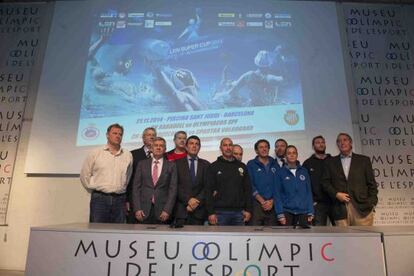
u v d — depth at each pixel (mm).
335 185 3076
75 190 3672
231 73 3904
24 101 3896
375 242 1616
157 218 2666
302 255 1605
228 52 3971
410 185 3738
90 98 3830
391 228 1900
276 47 4016
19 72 3980
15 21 4148
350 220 3010
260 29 4074
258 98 3838
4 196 3670
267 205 2986
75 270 1635
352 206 3027
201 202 2945
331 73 3951
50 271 1641
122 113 3791
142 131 3740
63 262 1646
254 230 1730
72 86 3871
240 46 4004
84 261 1640
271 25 4094
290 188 2955
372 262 1596
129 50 3980
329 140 3740
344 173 3115
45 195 3670
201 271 1604
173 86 3865
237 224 2777
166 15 4102
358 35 4164
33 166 3654
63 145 3709
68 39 4031
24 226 3611
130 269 1620
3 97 3914
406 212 3670
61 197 3662
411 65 4109
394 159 3799
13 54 4039
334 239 1619
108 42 4008
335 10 4207
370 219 2998
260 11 4137
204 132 3732
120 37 4023
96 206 2715
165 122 3766
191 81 3879
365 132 3852
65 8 4148
